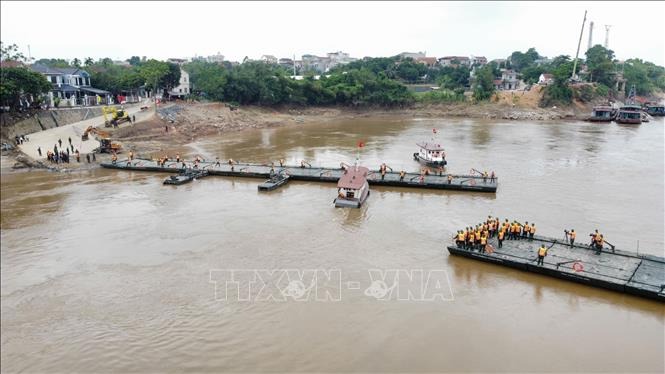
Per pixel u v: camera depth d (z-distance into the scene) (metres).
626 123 122.12
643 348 25.47
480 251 36.34
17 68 77.31
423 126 121.50
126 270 34.84
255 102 136.00
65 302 30.64
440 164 68.38
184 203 51.38
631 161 71.56
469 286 32.12
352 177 52.94
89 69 124.69
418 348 25.38
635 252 36.59
